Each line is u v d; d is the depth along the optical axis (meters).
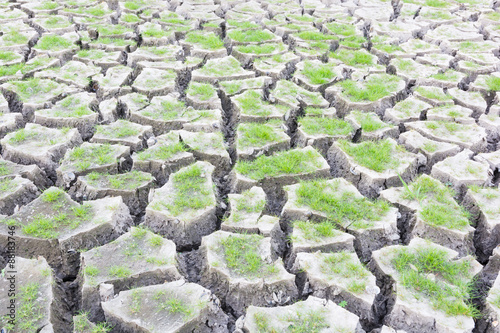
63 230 4.84
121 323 3.97
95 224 4.90
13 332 3.79
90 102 7.47
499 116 7.50
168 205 5.25
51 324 3.90
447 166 6.09
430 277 4.39
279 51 9.62
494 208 5.36
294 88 8.10
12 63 8.72
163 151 6.23
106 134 6.61
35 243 4.75
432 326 4.01
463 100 7.84
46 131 6.61
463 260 4.66
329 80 8.42
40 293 4.15
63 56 9.27
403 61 9.25
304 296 4.44
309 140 6.71
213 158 6.32
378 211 5.30
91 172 5.88
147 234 4.84
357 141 6.97
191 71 8.83
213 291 4.50
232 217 5.17
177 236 5.12
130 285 4.38
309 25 11.39
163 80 8.20
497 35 10.73
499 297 4.24
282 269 4.50
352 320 3.94
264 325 3.89
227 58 9.16
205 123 6.97
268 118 7.21
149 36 10.16
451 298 4.20
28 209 5.10
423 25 11.28
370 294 4.22
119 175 5.82
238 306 4.39
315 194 5.50
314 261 4.55
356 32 10.91
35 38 10.02
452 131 6.93
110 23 11.23
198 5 12.49
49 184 6.03
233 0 12.79
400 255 4.68
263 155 6.27
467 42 10.24
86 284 4.26
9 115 7.03
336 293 4.29
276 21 11.44
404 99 8.12
